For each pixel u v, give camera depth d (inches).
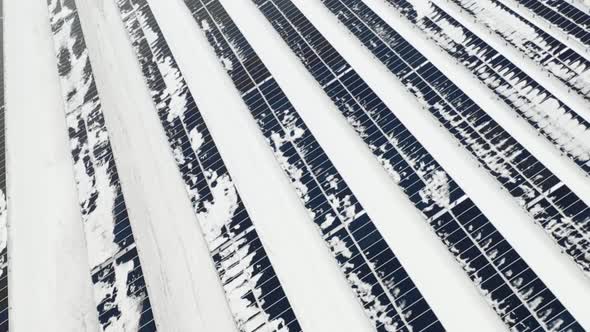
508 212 1333.7
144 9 2817.4
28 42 2957.7
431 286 1266.0
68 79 2522.1
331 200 1535.4
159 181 1791.3
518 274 1216.2
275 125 1833.2
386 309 1262.3
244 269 1455.5
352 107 1788.9
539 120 1513.3
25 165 2080.5
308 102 1867.6
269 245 1482.5
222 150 1813.5
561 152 1411.2
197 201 1679.4
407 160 1557.6
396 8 2162.9
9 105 2474.2
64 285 1584.6
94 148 2038.6
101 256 1620.3
